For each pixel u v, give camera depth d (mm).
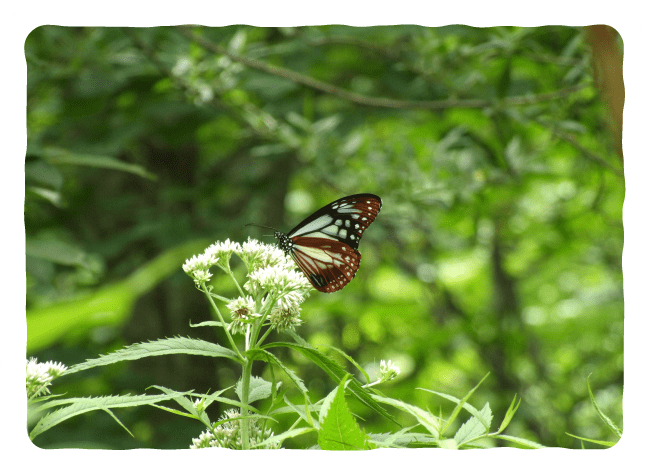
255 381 1254
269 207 1716
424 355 1668
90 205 1575
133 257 1555
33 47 1483
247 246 1261
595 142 1521
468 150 1551
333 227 1356
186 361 1562
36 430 1218
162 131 1541
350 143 1549
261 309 1250
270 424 1345
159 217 1561
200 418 1227
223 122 1627
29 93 1514
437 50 1494
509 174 1524
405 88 1545
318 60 1571
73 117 1506
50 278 1417
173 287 1554
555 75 1516
